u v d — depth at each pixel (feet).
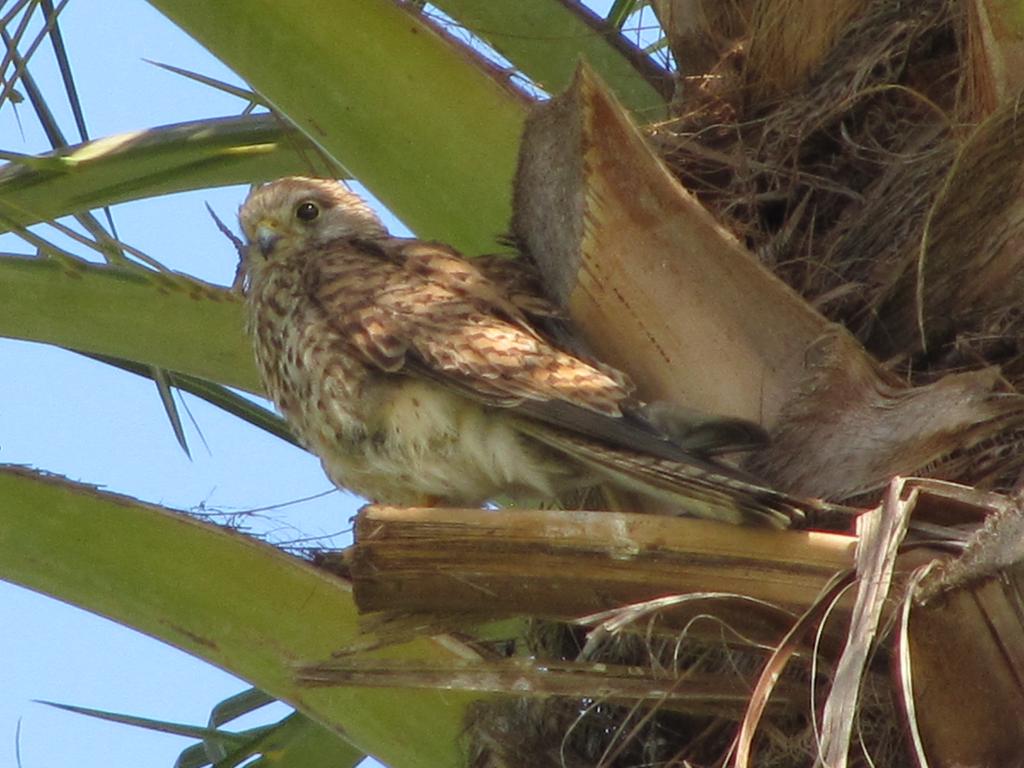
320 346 27.12
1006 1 25.59
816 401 24.27
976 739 21.25
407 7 28.07
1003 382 24.14
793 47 29.99
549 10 31.22
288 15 27.94
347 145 28.32
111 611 27.04
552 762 26.32
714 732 25.13
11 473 27.04
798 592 21.72
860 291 26.63
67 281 29.96
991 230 25.39
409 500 27.61
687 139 30.14
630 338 25.89
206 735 28.68
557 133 26.50
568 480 26.23
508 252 28.89
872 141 28.94
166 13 28.35
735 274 25.43
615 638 26.78
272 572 26.84
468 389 25.57
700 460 23.30
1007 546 20.81
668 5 31.60
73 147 29.94
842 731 18.72
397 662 23.30
